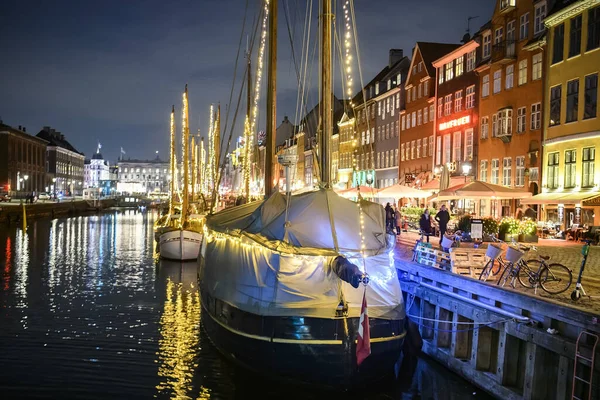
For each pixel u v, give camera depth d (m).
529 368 11.32
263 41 24.41
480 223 22.58
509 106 38.16
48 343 17.55
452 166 45.56
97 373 14.81
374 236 14.16
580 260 19.61
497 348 12.93
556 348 10.59
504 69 38.84
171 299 24.72
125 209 154.88
